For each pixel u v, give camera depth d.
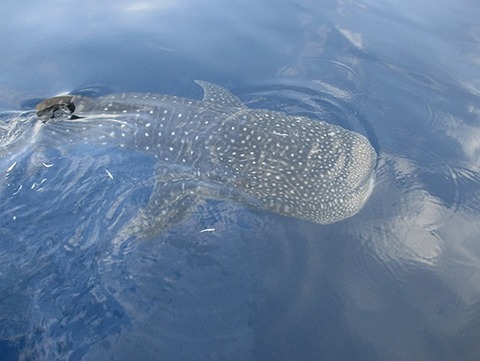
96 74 4.55
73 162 3.66
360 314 2.98
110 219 3.39
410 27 5.20
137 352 2.82
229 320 2.94
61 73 4.53
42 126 3.85
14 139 3.79
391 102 4.34
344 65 4.70
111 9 5.35
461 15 5.43
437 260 3.21
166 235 3.28
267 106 4.31
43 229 3.31
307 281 3.11
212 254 3.21
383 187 3.60
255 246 3.26
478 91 4.47
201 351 2.82
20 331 2.88
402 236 3.33
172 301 3.01
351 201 3.31
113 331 2.89
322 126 3.69
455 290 3.08
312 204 3.30
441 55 4.84
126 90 4.43
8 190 3.47
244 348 2.83
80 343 2.85
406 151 3.91
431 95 4.41
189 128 3.67
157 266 3.15
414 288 3.09
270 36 5.02
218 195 3.46
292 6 5.46
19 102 4.23
